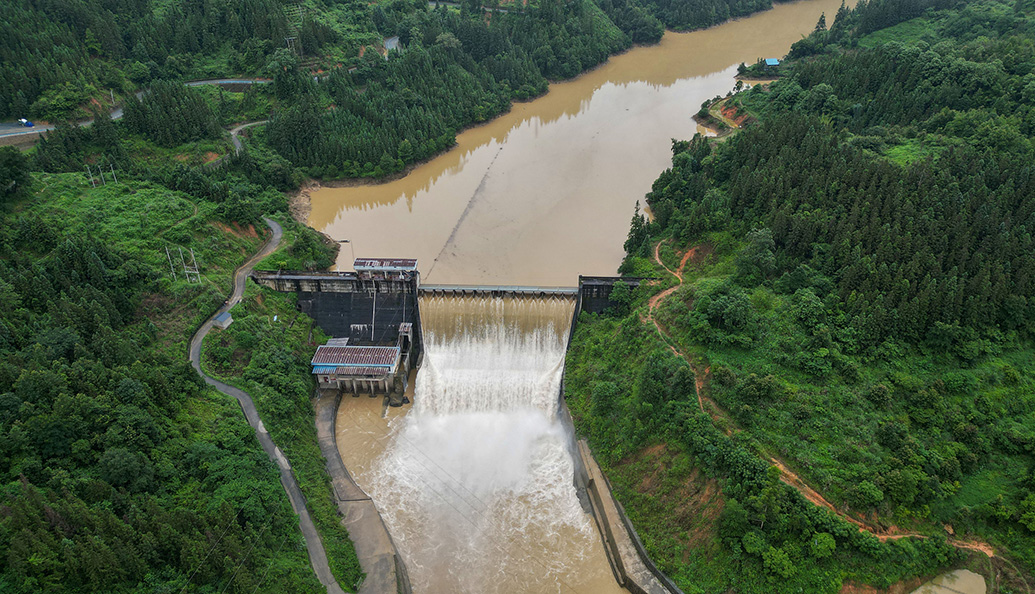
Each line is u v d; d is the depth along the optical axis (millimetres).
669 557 103625
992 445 104500
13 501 82500
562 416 137875
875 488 97750
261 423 120750
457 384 144875
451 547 113625
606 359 135375
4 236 134250
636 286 147125
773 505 96188
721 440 106375
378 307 151625
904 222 134125
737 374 116875
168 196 165875
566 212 192875
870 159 156500
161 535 86562
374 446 133375
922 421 107625
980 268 121875
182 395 115375
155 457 100062
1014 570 93812
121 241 148500
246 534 95875
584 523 117375
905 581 94500
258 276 152125
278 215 182125
